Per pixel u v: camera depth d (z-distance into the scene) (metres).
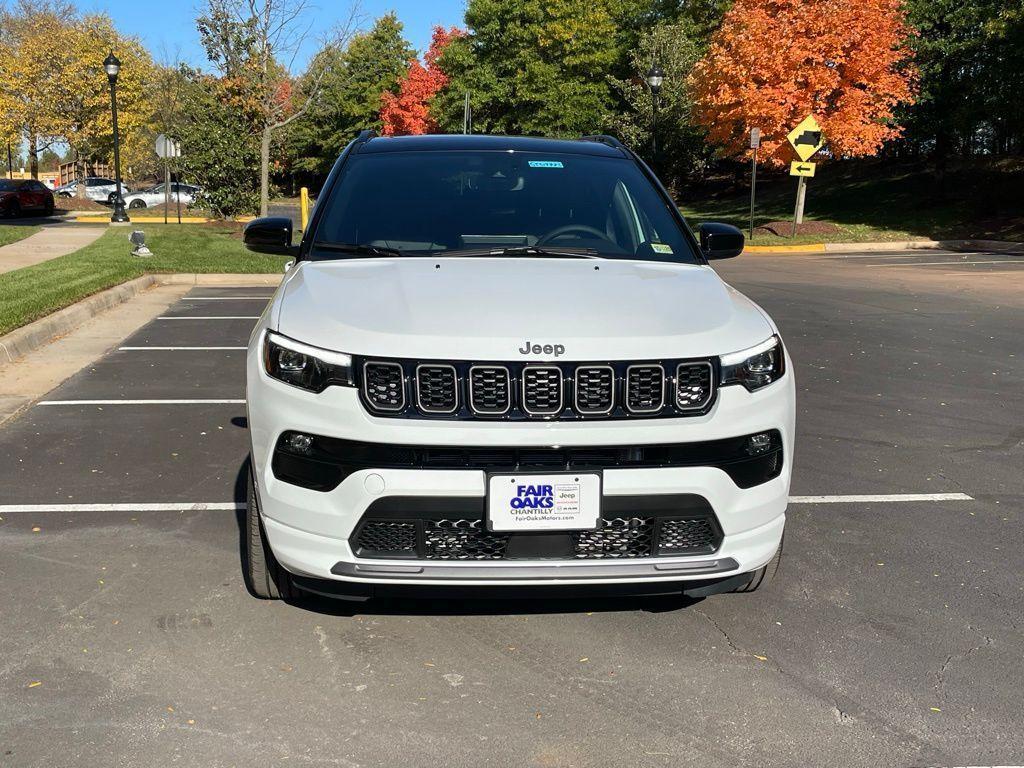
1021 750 2.75
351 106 60.88
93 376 8.11
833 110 24.81
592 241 4.04
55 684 3.06
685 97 36.22
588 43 43.38
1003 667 3.27
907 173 34.19
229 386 7.80
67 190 46.31
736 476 3.12
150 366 8.56
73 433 6.31
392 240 3.96
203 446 6.03
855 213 29.81
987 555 4.36
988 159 33.25
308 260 3.87
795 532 4.64
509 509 2.95
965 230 25.73
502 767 2.65
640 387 3.03
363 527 3.00
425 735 2.80
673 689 3.09
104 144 46.59
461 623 3.55
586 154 4.69
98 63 44.00
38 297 11.31
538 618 3.60
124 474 5.44
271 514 3.14
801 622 3.61
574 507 2.97
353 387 2.98
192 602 3.71
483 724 2.87
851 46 23.80
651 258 4.00
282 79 26.64
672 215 4.35
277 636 3.42
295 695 3.02
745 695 3.06
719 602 3.78
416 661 3.25
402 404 2.97
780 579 4.04
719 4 40.31
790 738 2.81
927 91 27.70
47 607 3.65
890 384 8.20
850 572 4.13
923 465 5.85
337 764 2.65
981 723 2.90
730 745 2.77
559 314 3.15
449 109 47.19
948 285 15.50
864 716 2.94
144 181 59.19
